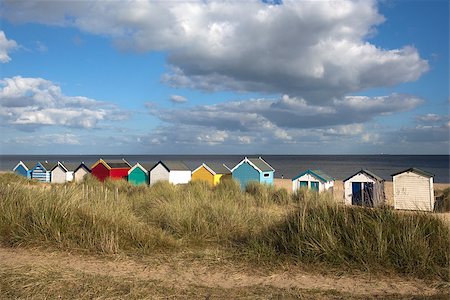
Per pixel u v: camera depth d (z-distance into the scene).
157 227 9.27
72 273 5.75
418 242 6.44
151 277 5.84
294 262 6.55
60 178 39.22
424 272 5.98
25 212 8.34
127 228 8.11
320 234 6.98
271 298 5.00
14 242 7.45
